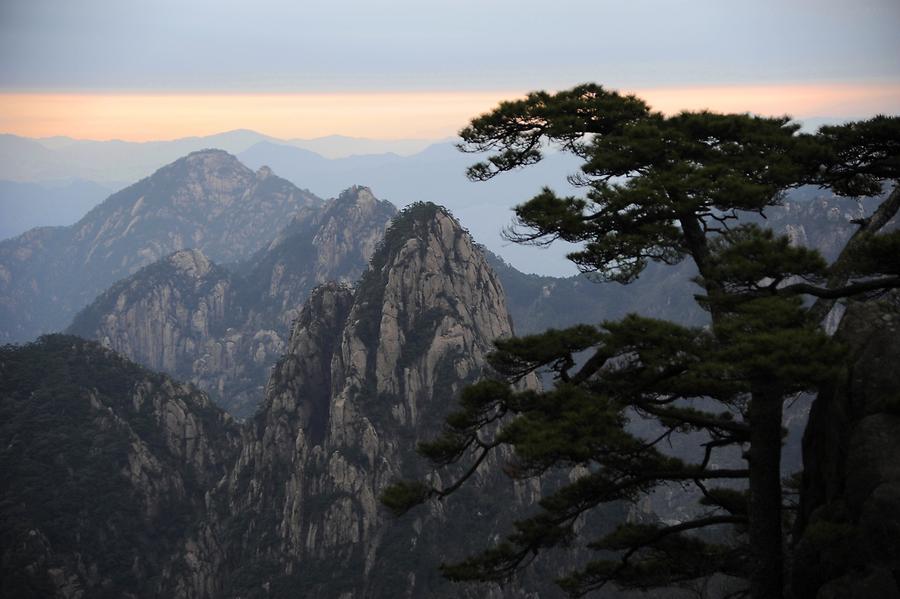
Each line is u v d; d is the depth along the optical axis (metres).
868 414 20.55
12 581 146.88
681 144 23.36
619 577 24.36
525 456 20.28
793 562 20.80
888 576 18.41
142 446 186.00
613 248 22.91
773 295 21.38
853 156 23.83
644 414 24.11
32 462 176.38
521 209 23.78
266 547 141.25
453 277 172.12
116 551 162.38
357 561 132.25
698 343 21.17
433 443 23.36
